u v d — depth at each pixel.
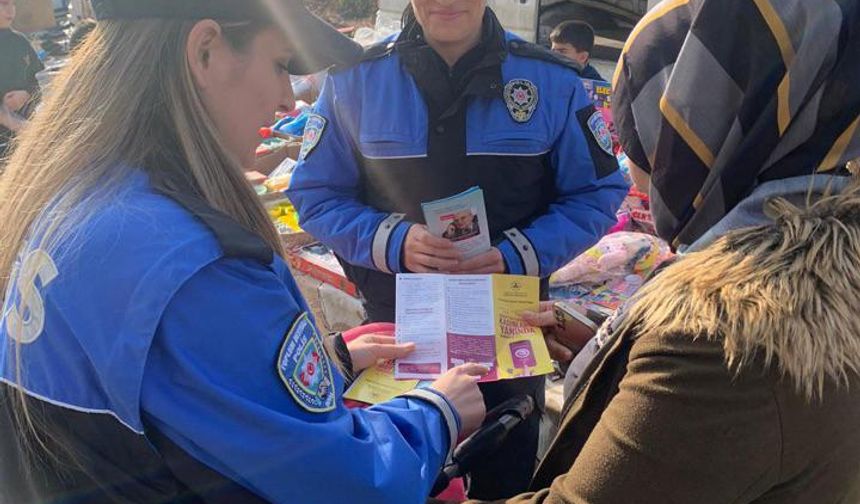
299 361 0.93
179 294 0.84
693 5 0.95
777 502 0.84
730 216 0.91
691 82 0.89
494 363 1.56
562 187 2.10
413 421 1.12
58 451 0.90
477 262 1.93
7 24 4.35
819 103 0.85
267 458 0.87
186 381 0.84
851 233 0.83
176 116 0.94
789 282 0.81
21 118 4.04
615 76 1.06
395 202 2.06
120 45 0.95
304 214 2.14
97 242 0.86
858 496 0.89
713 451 0.81
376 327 1.75
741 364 0.79
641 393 0.86
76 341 0.85
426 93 1.96
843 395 0.80
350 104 2.03
